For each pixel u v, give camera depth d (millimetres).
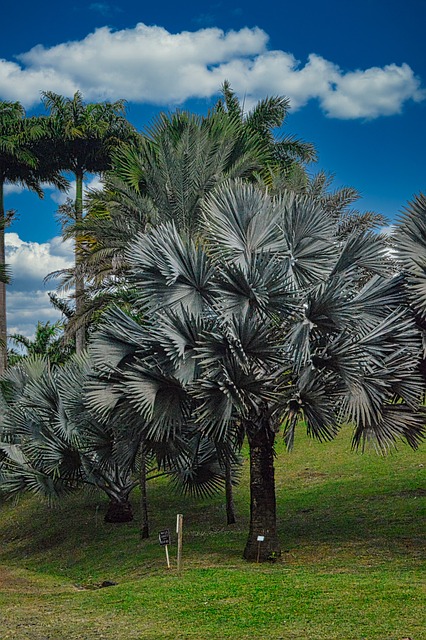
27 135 33125
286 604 10078
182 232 13688
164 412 13336
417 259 13281
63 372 19234
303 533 16000
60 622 10461
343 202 23594
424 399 14797
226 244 13375
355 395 12828
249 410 13461
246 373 12219
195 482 19734
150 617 10195
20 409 20188
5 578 16281
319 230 13758
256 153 24156
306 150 27891
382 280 13773
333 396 12742
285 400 12883
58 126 33656
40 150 34219
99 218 25719
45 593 13812
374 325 13625
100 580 14805
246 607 10125
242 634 8969
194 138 22641
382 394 12852
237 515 19672
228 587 11375
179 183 22375
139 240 13641
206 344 12289
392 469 21281
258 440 14188
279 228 13594
